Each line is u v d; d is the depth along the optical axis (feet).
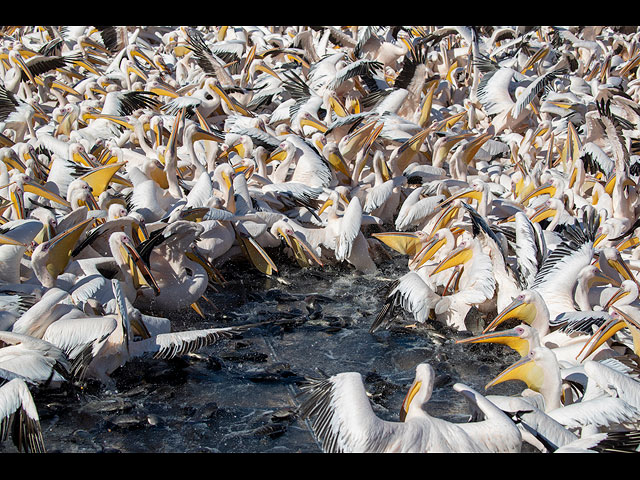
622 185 34.42
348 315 28.94
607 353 23.13
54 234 28.12
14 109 42.29
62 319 22.30
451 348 26.23
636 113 43.68
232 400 22.80
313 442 20.88
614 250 27.12
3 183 34.19
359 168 38.40
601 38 68.28
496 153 44.60
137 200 31.68
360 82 49.19
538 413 18.76
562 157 42.39
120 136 42.45
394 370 24.93
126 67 51.26
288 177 39.29
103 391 22.61
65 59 50.03
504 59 56.75
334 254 33.50
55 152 38.55
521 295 23.89
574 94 48.37
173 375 23.75
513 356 25.86
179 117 34.83
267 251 34.22
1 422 17.92
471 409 19.30
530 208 34.22
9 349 20.81
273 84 49.73
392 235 31.99
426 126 45.44
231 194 32.22
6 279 25.53
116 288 21.80
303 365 25.16
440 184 35.50
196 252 29.04
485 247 27.99
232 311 29.01
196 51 47.98
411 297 25.63
